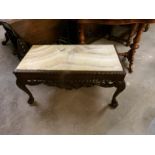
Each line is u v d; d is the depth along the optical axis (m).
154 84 1.67
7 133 1.29
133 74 1.80
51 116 1.40
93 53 1.30
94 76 1.14
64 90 1.63
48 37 1.92
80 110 1.43
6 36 2.25
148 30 2.73
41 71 1.15
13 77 1.82
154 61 2.00
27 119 1.38
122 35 2.49
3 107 1.50
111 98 1.52
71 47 1.38
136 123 1.32
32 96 1.46
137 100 1.50
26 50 1.69
